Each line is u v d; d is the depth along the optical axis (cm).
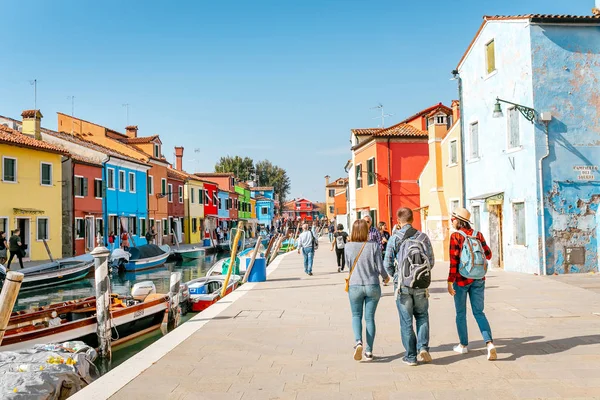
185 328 893
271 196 10462
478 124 2061
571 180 1656
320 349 734
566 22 1670
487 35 1956
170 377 611
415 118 3631
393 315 983
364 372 611
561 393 518
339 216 5850
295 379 594
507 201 1830
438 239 2370
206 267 3625
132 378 609
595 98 1678
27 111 3519
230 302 1191
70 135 4353
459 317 663
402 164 3375
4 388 667
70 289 2389
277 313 1037
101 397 546
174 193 5256
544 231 1642
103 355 1104
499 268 1933
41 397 671
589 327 822
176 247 4756
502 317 917
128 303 1394
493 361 634
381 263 665
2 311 781
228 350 738
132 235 4216
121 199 4028
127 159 4028
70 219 3347
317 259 2706
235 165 11212
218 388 569
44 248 3112
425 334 632
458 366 618
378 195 3356
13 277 781
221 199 6825
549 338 748
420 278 615
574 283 1397
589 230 1653
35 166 3070
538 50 1675
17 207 2916
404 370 611
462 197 2200
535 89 1667
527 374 581
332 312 1042
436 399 511
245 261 2153
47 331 1025
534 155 1653
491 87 1942
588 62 1683
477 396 516
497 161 1909
